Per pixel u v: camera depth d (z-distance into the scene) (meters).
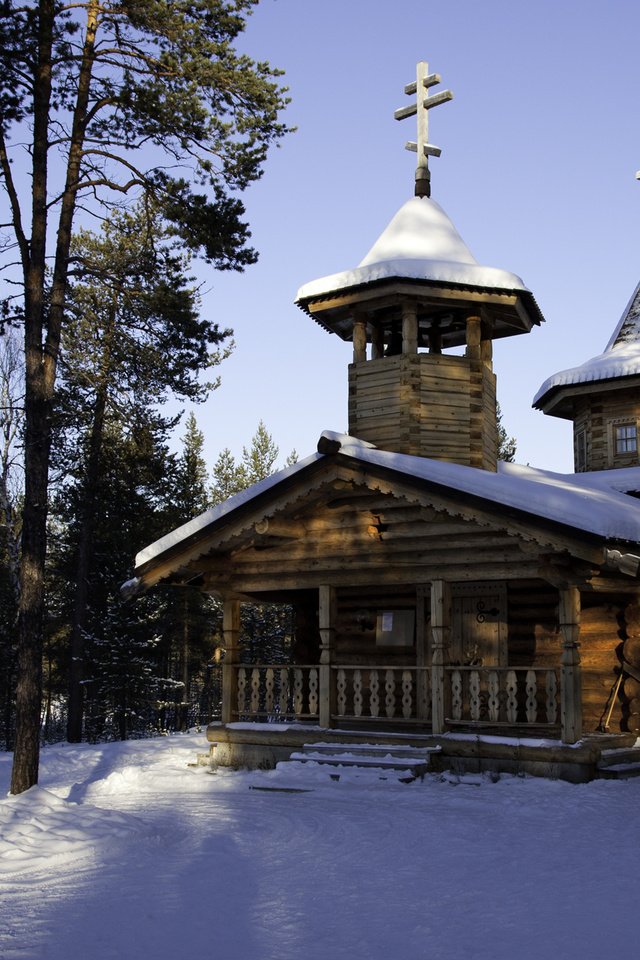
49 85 16.95
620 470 24.81
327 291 19.14
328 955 6.48
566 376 25.97
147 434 21.27
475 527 15.67
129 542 37.22
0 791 17.64
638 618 16.91
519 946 6.57
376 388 18.81
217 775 16.70
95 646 39.25
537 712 16.75
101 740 43.22
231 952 6.59
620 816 11.43
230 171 17.78
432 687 15.80
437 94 21.19
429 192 21.11
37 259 16.75
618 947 6.49
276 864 9.45
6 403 28.12
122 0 16.95
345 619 19.08
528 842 10.13
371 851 9.96
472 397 18.83
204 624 43.97
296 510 17.30
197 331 19.45
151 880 8.85
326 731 16.66
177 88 17.06
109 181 17.36
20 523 30.55
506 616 17.14
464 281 18.52
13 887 8.72
